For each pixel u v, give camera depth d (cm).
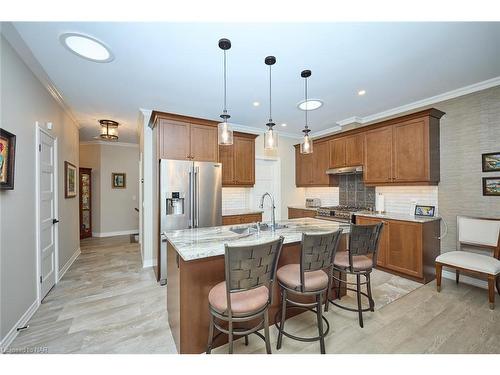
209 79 266
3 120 186
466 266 246
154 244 350
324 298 237
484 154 280
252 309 142
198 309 169
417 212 343
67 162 363
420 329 197
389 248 324
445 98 311
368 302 245
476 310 227
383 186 388
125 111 374
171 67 239
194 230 225
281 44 201
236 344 180
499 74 259
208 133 347
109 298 261
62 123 343
